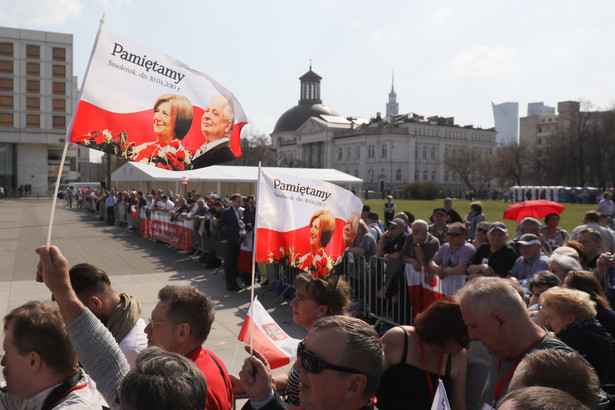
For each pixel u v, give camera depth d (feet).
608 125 242.58
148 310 27.30
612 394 9.15
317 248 11.82
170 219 54.90
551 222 28.04
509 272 19.17
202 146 10.19
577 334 9.45
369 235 25.32
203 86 10.25
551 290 9.94
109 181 109.81
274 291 32.35
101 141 9.12
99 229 77.51
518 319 7.94
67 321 6.90
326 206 11.94
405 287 22.38
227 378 7.99
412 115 401.29
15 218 101.60
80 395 6.82
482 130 411.13
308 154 435.53
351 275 25.36
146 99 9.61
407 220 33.30
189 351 7.97
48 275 6.88
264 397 7.29
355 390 5.82
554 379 5.74
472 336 8.21
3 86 252.83
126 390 4.75
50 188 261.24
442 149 386.32
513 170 289.74
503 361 8.20
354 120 462.19
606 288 16.96
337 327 6.01
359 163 386.52
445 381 9.04
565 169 261.24
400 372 8.95
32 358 6.59
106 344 7.00
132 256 48.62
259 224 11.21
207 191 104.73
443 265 21.67
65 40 261.85
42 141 261.65
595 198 202.90
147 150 9.55
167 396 4.62
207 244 43.93
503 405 4.44
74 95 280.51
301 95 488.44
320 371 5.82
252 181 96.32
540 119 420.36
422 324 8.88
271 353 10.94
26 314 6.70
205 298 8.25
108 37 9.20
